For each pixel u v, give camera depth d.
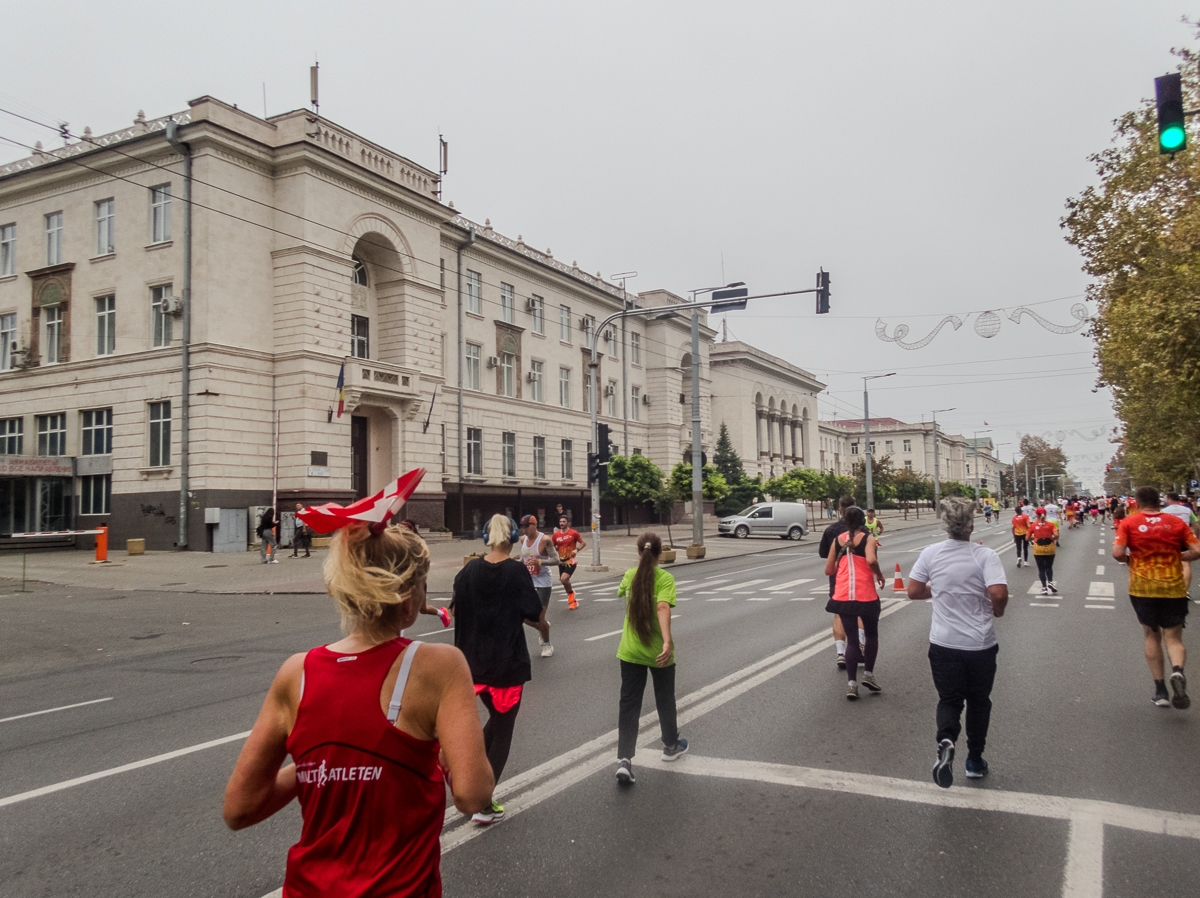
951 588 5.12
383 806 1.91
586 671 8.70
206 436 26.64
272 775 2.06
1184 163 14.04
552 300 45.44
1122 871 3.84
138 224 28.59
